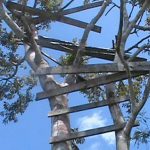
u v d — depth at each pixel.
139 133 10.69
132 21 10.34
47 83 10.03
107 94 9.26
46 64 10.91
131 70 8.77
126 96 9.02
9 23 10.98
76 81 9.69
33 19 11.62
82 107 8.86
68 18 11.50
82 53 9.85
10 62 16.45
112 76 8.74
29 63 11.13
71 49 11.16
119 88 13.55
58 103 9.42
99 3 11.50
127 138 8.54
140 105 8.57
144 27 11.85
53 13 11.45
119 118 8.84
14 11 11.14
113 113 8.93
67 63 13.52
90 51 10.55
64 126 9.02
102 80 8.74
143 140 10.67
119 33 8.76
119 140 8.48
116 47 8.77
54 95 8.88
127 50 11.16
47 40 11.29
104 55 10.62
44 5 11.59
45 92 8.95
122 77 8.71
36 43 11.17
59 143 8.51
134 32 11.75
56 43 11.23
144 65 8.81
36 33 11.88
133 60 10.02
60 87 9.34
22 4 11.12
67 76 10.29
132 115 8.56
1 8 10.98
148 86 8.72
